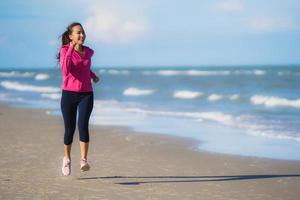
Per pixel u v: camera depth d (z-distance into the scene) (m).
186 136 10.52
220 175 6.60
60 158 7.78
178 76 63.25
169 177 6.46
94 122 13.52
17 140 9.84
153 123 13.10
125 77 63.72
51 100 23.14
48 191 5.61
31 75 81.69
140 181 6.20
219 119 13.84
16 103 21.41
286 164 7.36
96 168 7.04
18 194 5.46
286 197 5.38
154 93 28.33
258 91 27.20
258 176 6.53
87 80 5.98
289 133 10.74
